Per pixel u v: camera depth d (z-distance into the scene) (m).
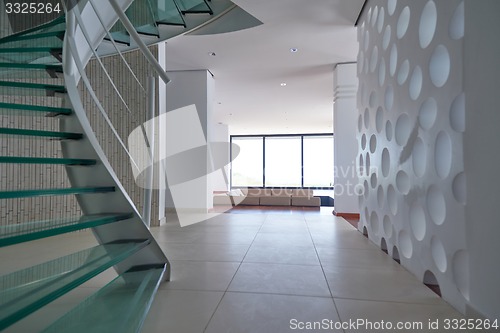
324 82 7.24
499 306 1.47
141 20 4.53
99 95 4.80
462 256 1.81
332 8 4.06
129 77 4.92
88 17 2.79
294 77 6.87
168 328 1.60
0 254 3.12
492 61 1.49
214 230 4.54
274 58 5.78
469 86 1.68
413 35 2.45
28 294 1.11
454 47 1.83
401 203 2.69
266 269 2.62
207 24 4.82
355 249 3.34
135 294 1.69
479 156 1.60
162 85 5.04
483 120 1.57
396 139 2.79
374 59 3.58
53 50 2.58
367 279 2.38
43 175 4.19
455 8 1.85
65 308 1.80
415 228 2.45
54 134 1.86
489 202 1.53
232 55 5.64
